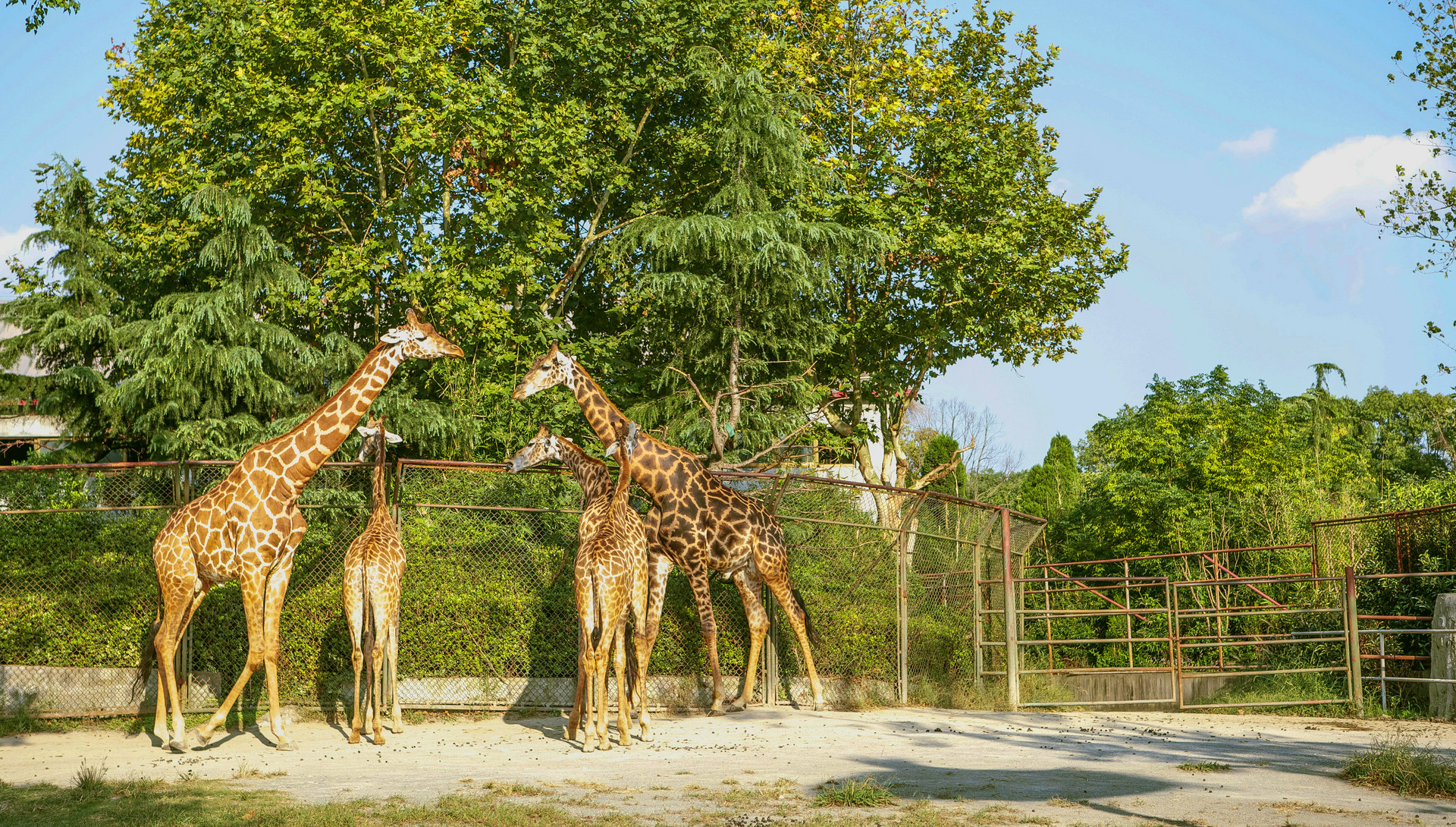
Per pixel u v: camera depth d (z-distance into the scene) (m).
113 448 18.41
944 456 33.66
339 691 11.47
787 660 12.95
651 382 20.27
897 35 24.67
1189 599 19.80
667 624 12.53
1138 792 7.30
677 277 18.45
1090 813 6.57
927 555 14.09
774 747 9.44
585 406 11.65
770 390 20.34
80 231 18.84
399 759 8.79
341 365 16.77
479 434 17.00
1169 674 15.27
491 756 8.98
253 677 11.40
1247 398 23.31
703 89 20.75
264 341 15.94
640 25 20.00
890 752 9.16
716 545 11.56
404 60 16.75
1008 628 13.11
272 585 9.66
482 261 17.78
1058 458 34.94
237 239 16.02
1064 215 23.92
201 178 17.05
